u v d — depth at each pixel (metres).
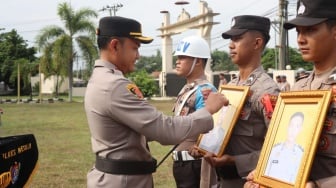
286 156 2.33
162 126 2.91
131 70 3.23
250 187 2.52
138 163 3.08
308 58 2.38
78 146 10.72
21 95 51.66
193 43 4.16
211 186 3.91
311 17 2.32
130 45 3.14
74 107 27.88
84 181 7.09
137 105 2.94
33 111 23.91
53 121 17.59
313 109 2.26
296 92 2.40
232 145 3.40
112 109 2.95
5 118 19.09
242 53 3.44
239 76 3.60
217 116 3.50
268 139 2.51
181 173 4.13
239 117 3.34
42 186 6.76
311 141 2.19
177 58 4.24
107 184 3.03
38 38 33.50
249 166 3.31
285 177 2.28
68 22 32.94
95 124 3.05
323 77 2.40
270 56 45.09
